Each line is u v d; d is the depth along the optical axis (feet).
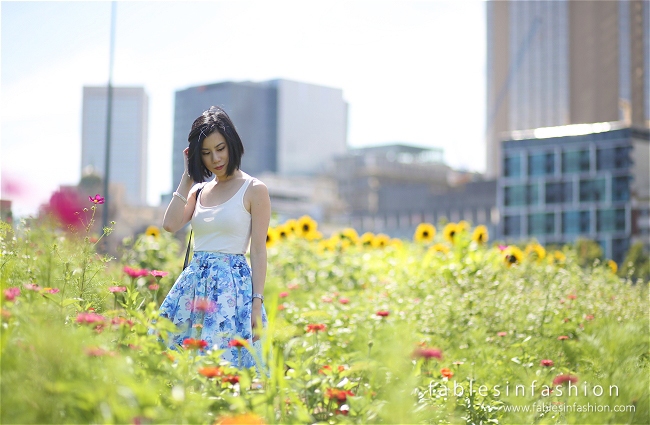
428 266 34.50
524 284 26.14
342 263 39.14
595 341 18.39
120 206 279.69
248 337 13.34
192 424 8.77
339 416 9.96
